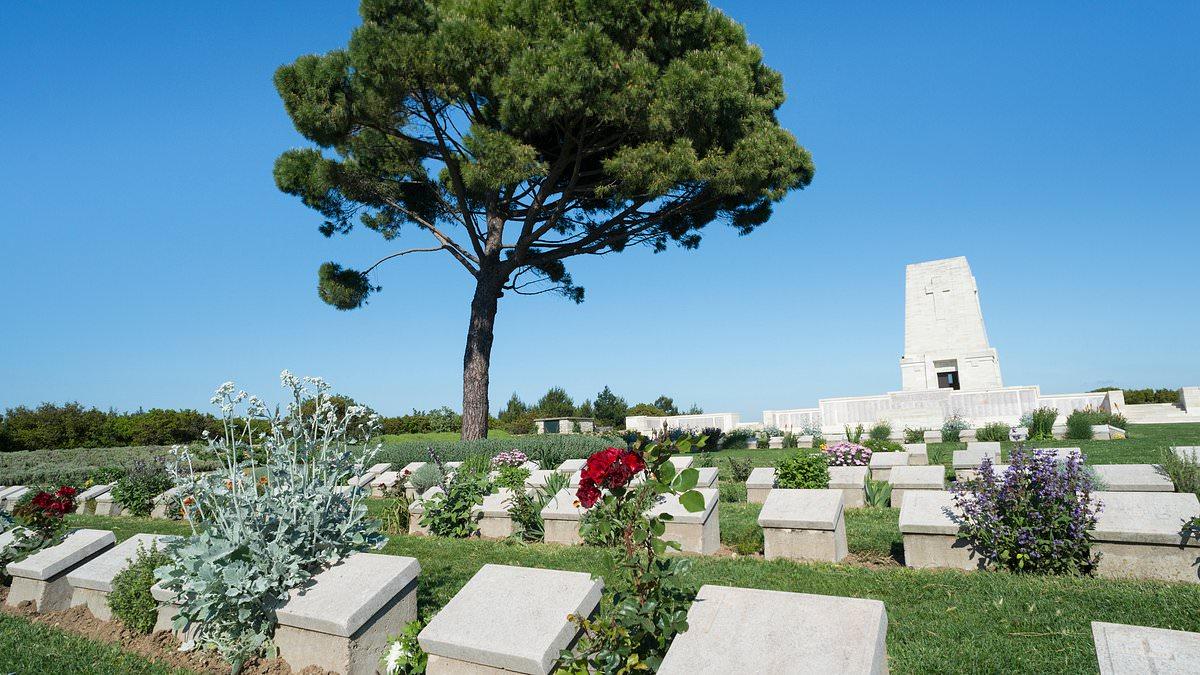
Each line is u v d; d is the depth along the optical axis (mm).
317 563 5234
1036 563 6105
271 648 4836
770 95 20219
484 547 8320
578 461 12875
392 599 4801
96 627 6082
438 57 15680
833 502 7457
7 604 6941
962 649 4379
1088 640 4344
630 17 16438
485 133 15414
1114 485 8156
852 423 32688
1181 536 5668
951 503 6848
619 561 3645
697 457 18578
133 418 36406
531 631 3881
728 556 7609
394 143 19312
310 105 15875
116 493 14367
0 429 33688
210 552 4977
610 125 17125
